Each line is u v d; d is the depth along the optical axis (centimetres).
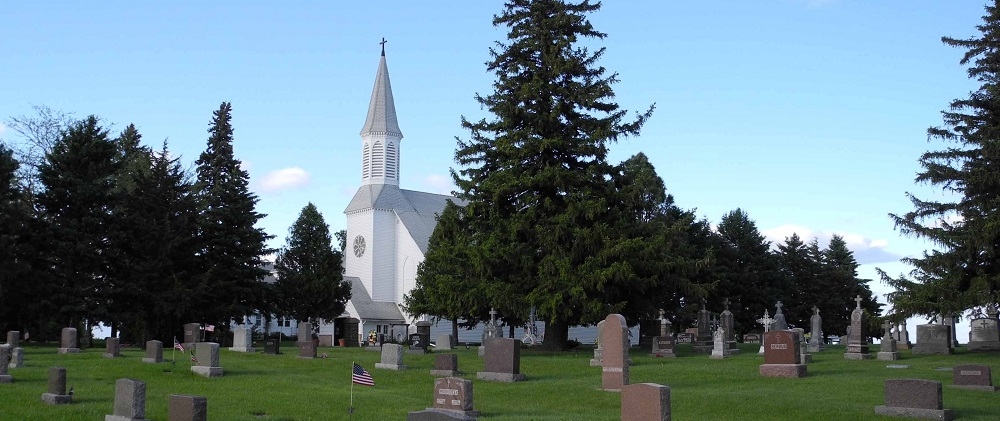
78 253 4803
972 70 4078
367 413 2238
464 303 4100
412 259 8825
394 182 9275
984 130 3866
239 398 2511
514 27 4309
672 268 4119
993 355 3888
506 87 4234
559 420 2066
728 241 7962
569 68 4147
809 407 2262
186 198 5447
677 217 6906
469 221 4312
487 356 2981
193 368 3125
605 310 3834
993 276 3678
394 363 3306
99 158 5144
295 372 3275
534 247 4116
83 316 4800
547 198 4025
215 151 7169
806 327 8462
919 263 3809
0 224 4578
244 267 5575
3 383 2750
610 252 3844
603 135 4103
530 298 3822
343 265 9231
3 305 4747
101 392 2598
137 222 5066
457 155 4378
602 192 4159
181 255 5309
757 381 2883
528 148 4072
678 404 2350
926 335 4116
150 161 6525
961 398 2447
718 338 3969
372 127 9238
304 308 7344
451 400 2055
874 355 3912
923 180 3997
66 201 4938
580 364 3438
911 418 2100
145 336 5128
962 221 3941
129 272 5041
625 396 1784
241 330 4275
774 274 7944
